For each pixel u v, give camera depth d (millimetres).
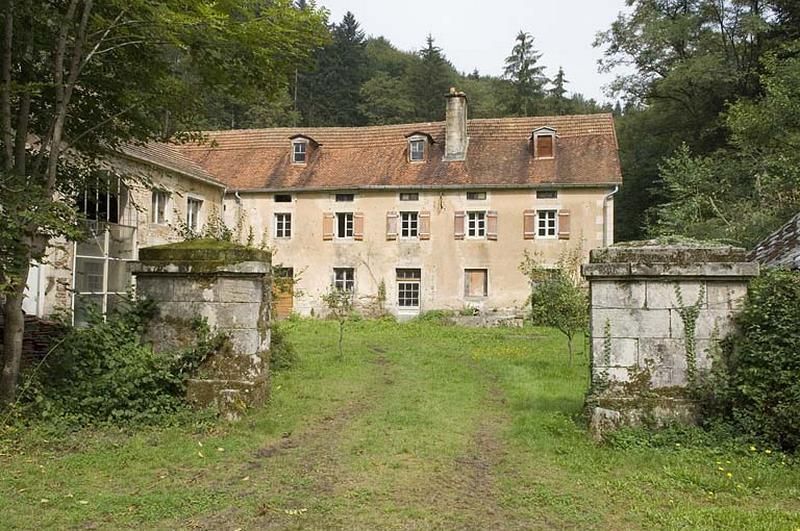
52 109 8578
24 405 6988
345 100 50188
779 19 28109
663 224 22250
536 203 25281
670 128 34469
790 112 17625
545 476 5590
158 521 4492
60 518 4488
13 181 6984
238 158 29250
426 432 7105
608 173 24766
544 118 28188
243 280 7789
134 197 18547
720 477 5410
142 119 9375
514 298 25219
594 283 6930
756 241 16328
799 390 5977
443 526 4461
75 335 7707
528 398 9156
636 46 32312
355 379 10805
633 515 4652
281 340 12203
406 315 26359
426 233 26172
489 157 26859
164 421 7164
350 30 59812
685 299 6703
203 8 7262
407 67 55719
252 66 8891
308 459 6051
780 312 6297
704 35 30594
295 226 27250
